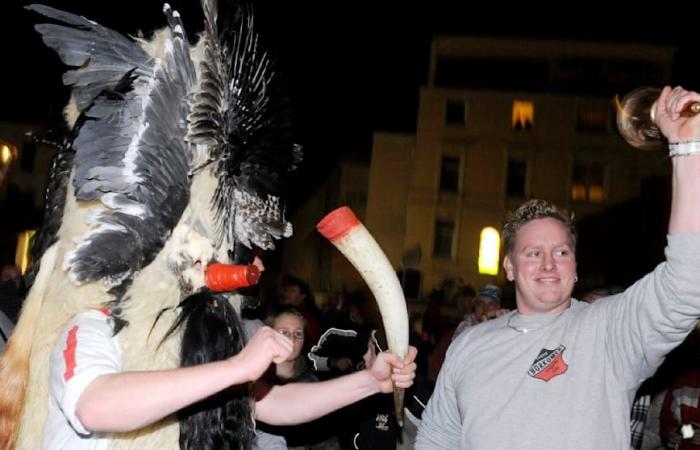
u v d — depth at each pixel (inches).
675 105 82.3
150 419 67.0
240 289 89.0
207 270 81.8
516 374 109.5
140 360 77.3
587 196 1163.9
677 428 185.8
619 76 1176.8
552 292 111.9
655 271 96.6
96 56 78.5
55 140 84.7
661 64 1165.1
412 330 216.4
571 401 104.0
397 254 1224.8
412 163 1239.5
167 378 67.2
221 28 89.4
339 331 187.2
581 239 1151.0
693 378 187.0
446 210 1178.0
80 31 78.2
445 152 1189.7
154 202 78.8
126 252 77.5
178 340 79.8
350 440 182.2
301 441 181.5
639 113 86.0
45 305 80.0
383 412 179.2
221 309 83.4
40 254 82.4
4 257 957.8
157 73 80.1
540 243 113.7
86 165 76.7
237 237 90.7
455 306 997.2
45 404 77.9
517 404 107.0
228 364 68.7
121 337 77.4
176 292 80.7
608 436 101.7
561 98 1172.5
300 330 168.7
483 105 1187.3
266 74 92.6
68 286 79.0
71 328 74.6
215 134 82.8
